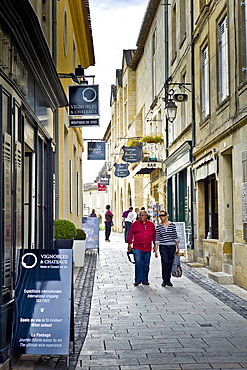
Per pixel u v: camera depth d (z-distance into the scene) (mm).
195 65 17359
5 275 6027
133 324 8195
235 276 12312
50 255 6195
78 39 23344
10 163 6363
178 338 7293
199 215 17109
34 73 8398
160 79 25688
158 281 13008
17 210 6941
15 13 6367
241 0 11906
